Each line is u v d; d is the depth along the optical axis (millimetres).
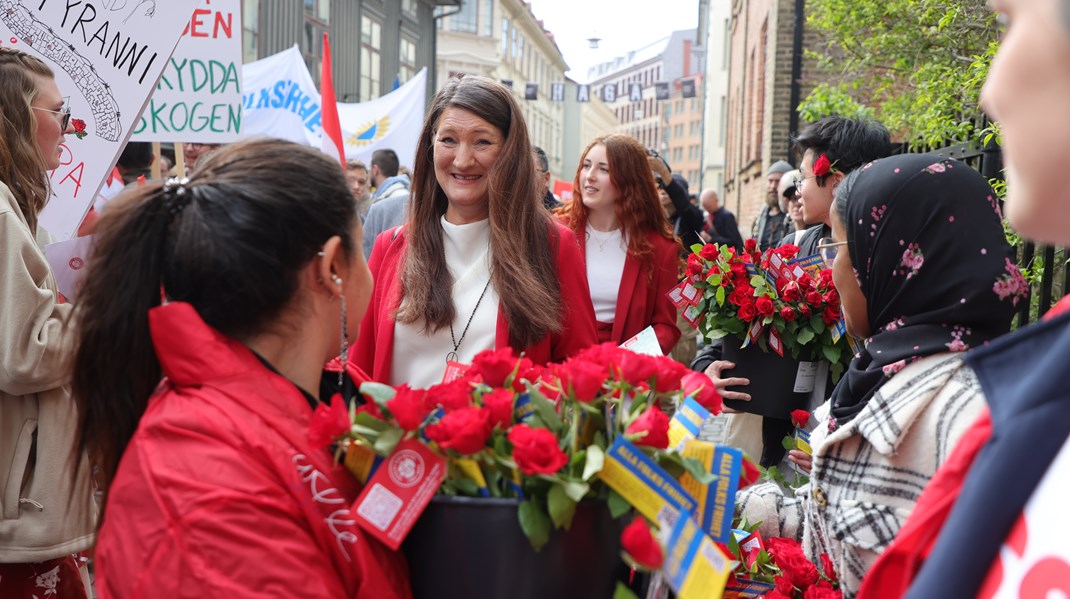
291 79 9086
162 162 6738
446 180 2568
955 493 1046
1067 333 841
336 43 19375
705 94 44094
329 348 1423
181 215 1303
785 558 1734
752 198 17547
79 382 1351
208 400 1262
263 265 1285
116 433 1354
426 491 1252
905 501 1503
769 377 2867
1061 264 3539
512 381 1368
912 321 1583
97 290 1311
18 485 2262
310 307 1366
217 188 1297
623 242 3809
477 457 1259
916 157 1630
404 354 2564
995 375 950
